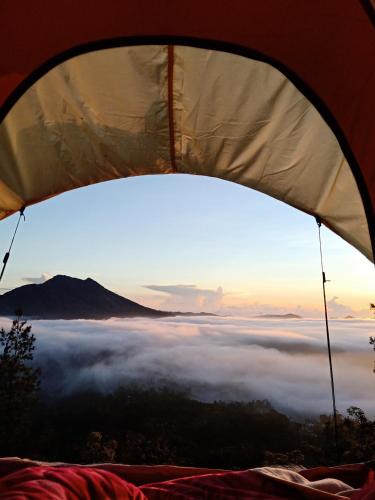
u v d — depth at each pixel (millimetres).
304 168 2699
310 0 1904
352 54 1958
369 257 2709
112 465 1959
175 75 2447
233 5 1978
